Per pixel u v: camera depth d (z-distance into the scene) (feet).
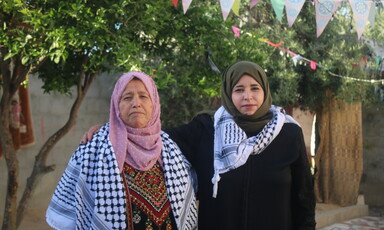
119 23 9.36
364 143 29.40
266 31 19.90
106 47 10.21
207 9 11.37
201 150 6.98
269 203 6.56
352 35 21.85
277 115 6.84
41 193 18.86
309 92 22.54
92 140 6.30
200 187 6.91
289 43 20.21
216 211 6.64
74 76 13.00
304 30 21.88
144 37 10.96
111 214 5.85
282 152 6.70
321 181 25.12
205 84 12.53
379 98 24.72
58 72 12.86
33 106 18.71
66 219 6.10
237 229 6.54
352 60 21.06
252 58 11.84
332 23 21.75
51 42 8.96
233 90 6.82
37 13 8.75
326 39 21.94
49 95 19.31
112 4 9.14
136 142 6.27
